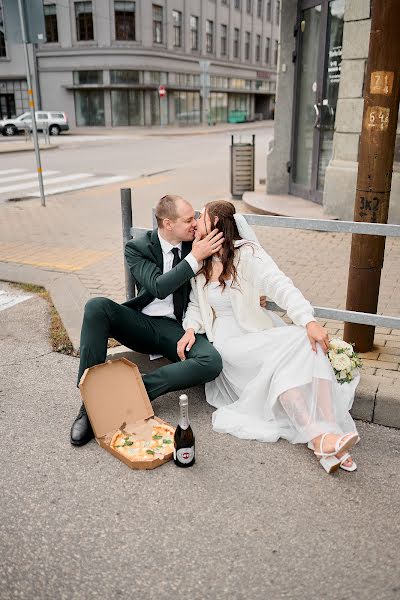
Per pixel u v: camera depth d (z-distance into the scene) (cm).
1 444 303
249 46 5556
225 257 317
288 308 304
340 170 756
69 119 4184
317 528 238
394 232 315
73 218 885
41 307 502
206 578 212
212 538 233
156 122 4278
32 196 1101
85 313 318
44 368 393
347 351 311
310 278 554
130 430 306
